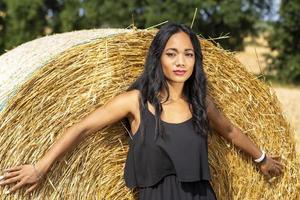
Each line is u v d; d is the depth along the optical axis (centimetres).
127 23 2489
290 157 585
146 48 510
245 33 2703
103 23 2483
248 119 562
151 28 525
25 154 468
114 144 499
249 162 559
